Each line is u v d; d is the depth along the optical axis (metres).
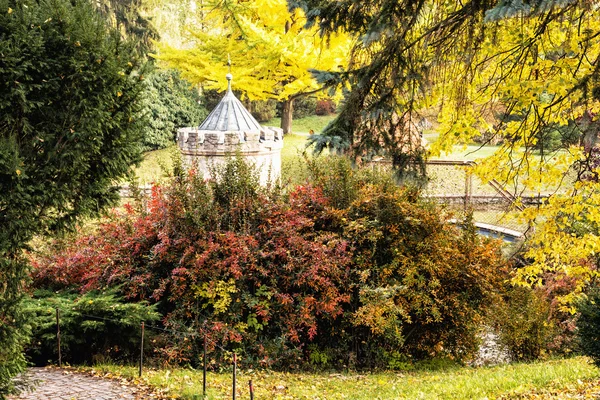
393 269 12.84
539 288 14.83
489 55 8.57
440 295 12.92
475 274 12.71
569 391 8.27
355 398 8.83
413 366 12.70
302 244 11.81
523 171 9.12
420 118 8.87
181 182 12.13
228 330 10.97
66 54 6.29
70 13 6.36
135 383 8.72
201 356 11.07
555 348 14.88
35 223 6.29
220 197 12.48
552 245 9.22
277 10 27.11
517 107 8.54
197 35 28.88
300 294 11.84
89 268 11.78
